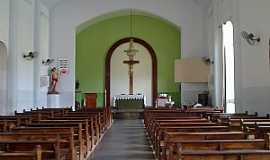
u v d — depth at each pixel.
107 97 26.67
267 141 5.14
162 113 14.28
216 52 19.47
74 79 22.58
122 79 26.77
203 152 4.48
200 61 21.83
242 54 13.48
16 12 16.70
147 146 11.56
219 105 19.16
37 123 10.07
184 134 6.02
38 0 19.94
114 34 26.44
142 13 24.78
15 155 4.57
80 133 8.59
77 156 8.23
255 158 4.52
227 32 18.08
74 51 22.69
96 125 12.41
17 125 10.02
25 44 18.27
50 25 22.72
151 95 26.69
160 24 26.44
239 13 13.66
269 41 12.38
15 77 16.61
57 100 22.16
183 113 14.32
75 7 22.84
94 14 22.92
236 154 4.48
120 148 11.18
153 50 26.47
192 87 22.47
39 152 4.59
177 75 22.11
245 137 6.04
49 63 21.67
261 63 12.71
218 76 19.31
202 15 22.55
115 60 26.83
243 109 13.38
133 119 23.16
